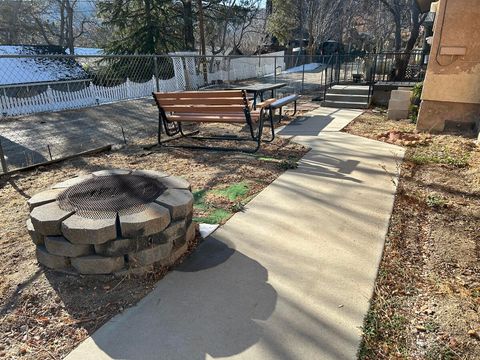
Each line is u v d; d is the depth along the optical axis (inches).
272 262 104.3
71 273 98.0
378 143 235.6
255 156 211.8
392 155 207.2
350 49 1429.6
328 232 120.9
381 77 543.2
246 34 1389.0
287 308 85.5
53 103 542.6
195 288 93.6
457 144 226.8
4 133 367.2
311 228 123.7
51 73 775.1
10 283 96.5
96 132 350.9
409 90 343.6
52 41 1318.9
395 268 101.7
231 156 213.8
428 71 256.1
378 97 411.8
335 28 1282.0
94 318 83.9
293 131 277.4
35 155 267.1
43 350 75.4
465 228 124.4
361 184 163.2
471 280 97.0
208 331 79.0
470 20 237.9
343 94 414.6
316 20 1191.6
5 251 113.1
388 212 135.2
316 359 71.4
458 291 92.7
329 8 1214.3
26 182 180.9
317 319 82.0
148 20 877.2
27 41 1248.8
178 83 690.2
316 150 221.0
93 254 94.7
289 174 178.2
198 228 121.4
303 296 89.7
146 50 864.9
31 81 723.4
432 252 110.4
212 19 997.2
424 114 265.9
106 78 670.5
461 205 141.6
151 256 97.1
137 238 93.8
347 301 87.9
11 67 746.8
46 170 199.6
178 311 85.4
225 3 1013.8
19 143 315.3
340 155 209.0
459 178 169.9
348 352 73.0
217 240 116.9
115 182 116.0
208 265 103.5
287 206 141.2
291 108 391.2
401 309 86.5
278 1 1218.6
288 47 1455.5
